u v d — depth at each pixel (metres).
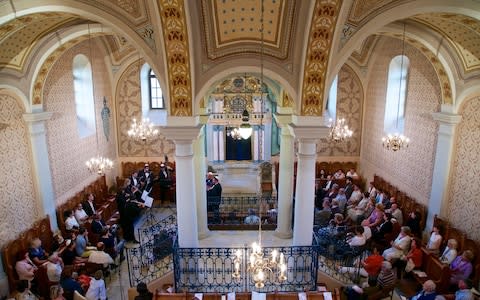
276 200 14.38
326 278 8.82
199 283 8.47
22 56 9.17
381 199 12.25
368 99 15.66
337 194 13.15
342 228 10.53
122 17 7.20
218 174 17.08
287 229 10.66
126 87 15.75
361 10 7.12
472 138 9.32
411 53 12.07
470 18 7.29
